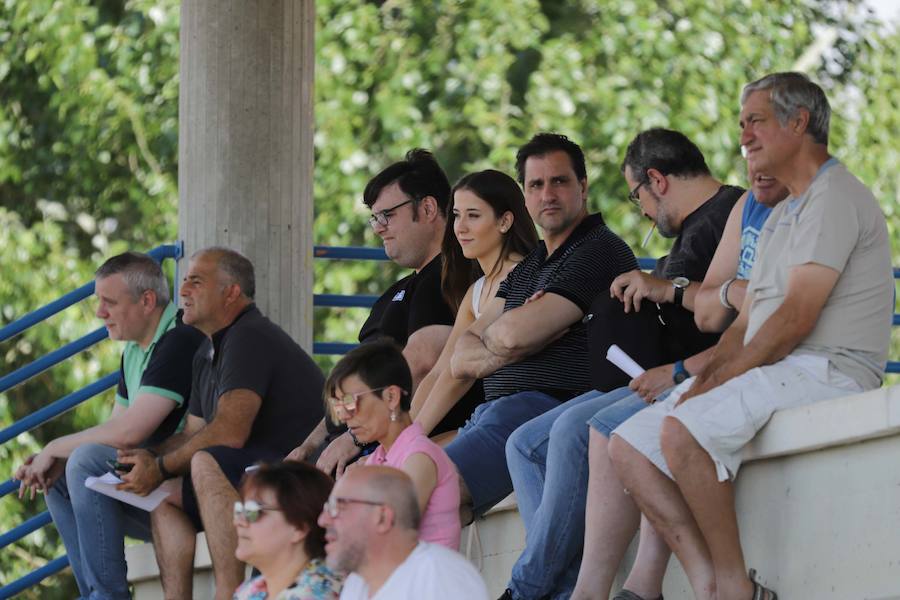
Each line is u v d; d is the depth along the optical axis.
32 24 38.41
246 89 21.56
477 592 12.01
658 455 13.59
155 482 17.86
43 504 35.41
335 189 36.69
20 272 36.59
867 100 40.75
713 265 15.12
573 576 15.02
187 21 21.86
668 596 14.84
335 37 37.59
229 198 21.47
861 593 12.96
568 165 16.67
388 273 36.72
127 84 38.38
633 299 15.05
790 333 13.39
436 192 19.36
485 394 16.89
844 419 12.90
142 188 38.72
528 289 16.69
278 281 21.56
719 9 38.53
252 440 18.08
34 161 39.41
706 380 13.70
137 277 19.38
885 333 13.69
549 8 39.50
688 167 16.56
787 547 13.64
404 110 37.06
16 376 21.67
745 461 14.07
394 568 12.05
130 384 19.70
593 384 15.31
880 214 13.67
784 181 13.82
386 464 13.86
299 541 13.30
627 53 37.66
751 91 13.85
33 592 35.38
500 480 15.99
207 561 18.62
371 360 13.97
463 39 37.53
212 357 18.47
